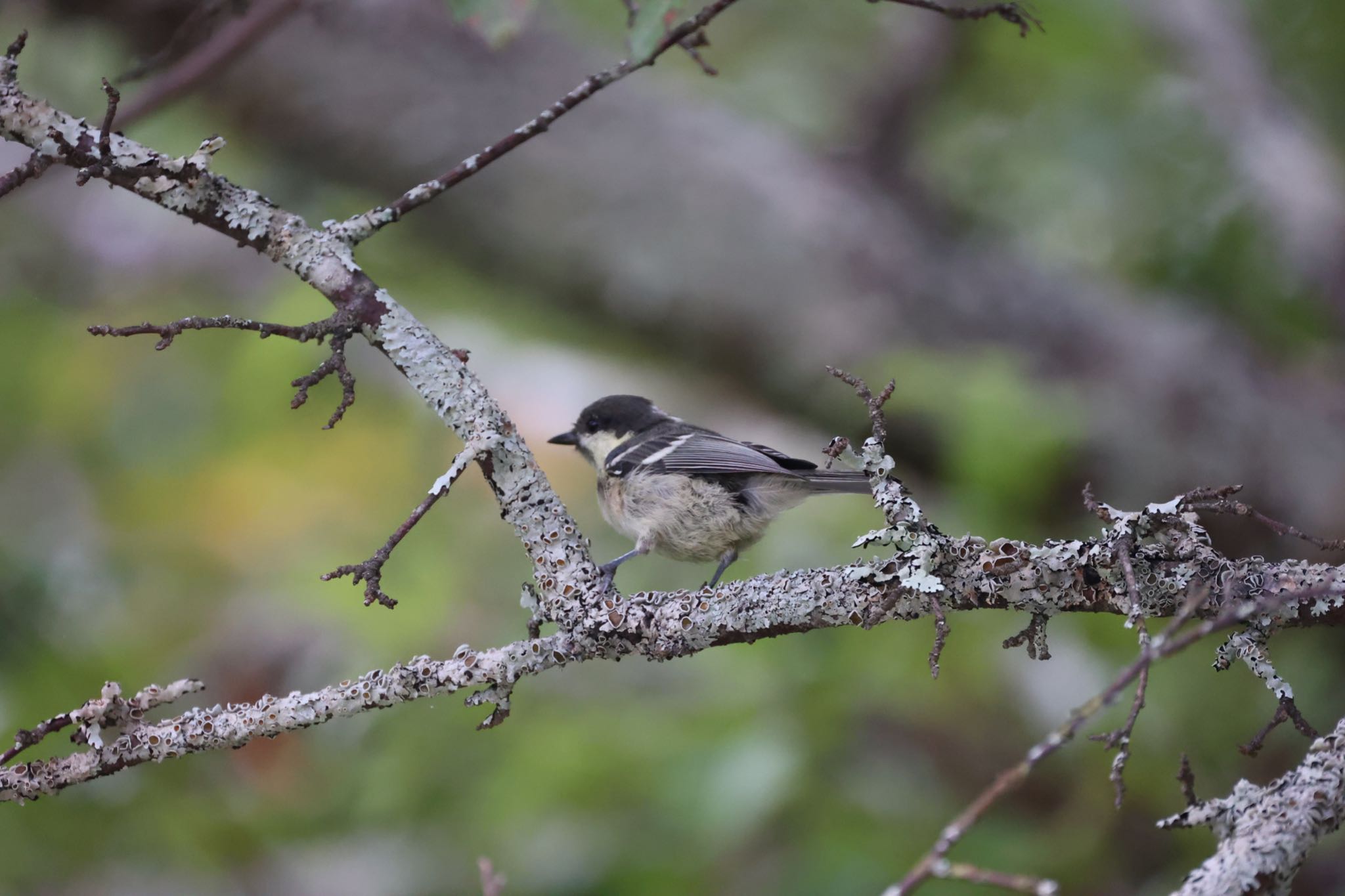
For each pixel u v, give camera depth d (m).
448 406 5.35
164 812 8.55
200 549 11.08
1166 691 8.91
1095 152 11.92
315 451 11.81
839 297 11.34
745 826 7.58
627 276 11.54
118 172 5.33
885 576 5.02
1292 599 3.84
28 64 11.22
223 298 12.67
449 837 8.76
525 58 11.56
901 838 7.84
